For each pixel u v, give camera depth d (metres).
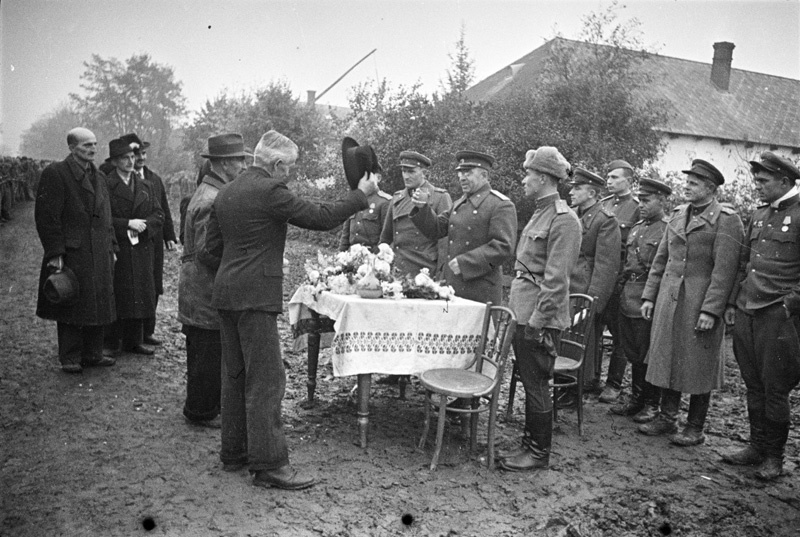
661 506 3.65
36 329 7.12
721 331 4.59
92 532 3.04
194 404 4.46
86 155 5.46
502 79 23.30
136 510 3.27
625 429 4.97
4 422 4.40
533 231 4.18
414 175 5.85
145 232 6.19
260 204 3.51
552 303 3.86
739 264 4.43
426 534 3.19
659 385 4.66
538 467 4.04
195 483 3.61
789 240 4.05
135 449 4.05
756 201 9.84
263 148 3.68
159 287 6.72
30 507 3.26
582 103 12.16
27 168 17.08
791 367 4.05
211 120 20.34
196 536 3.04
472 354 4.41
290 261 14.16
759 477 4.05
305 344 5.12
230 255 3.60
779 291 4.05
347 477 3.78
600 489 3.81
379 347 4.20
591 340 5.43
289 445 4.23
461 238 5.14
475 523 3.33
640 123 12.52
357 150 3.80
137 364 5.99
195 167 20.39
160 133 18.64
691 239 4.64
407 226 5.95
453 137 13.44
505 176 11.71
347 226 6.98
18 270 10.62
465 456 4.21
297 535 3.10
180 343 6.95
